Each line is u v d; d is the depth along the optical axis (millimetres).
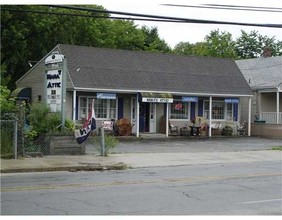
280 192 12531
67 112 31438
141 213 9516
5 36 38875
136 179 14883
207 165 19547
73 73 31172
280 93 40844
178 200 11117
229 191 12609
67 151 20781
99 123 32438
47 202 10570
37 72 34438
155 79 34156
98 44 44781
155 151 23938
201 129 35531
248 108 38688
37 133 20609
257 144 29812
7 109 19500
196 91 34812
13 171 16250
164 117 35000
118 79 32562
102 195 11656
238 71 39031
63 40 41219
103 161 19031
